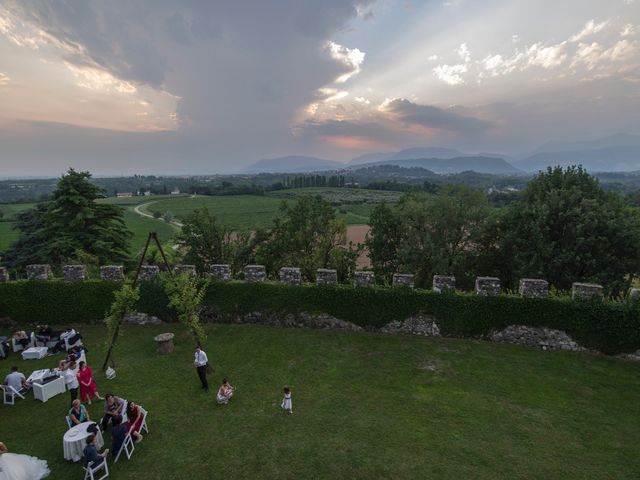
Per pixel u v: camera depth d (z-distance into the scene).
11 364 16.36
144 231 81.00
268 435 11.33
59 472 9.99
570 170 26.73
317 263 26.75
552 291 19.64
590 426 11.59
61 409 12.99
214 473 9.85
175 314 20.78
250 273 20.94
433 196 32.41
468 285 27.80
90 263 27.28
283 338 18.59
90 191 30.88
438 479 9.50
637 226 23.16
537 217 24.69
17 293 20.95
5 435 11.59
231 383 14.41
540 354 16.55
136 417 11.12
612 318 16.20
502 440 10.95
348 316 19.48
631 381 14.30
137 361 16.44
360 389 13.86
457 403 12.88
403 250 28.41
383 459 10.23
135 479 9.70
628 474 9.66
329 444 10.87
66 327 20.69
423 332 18.72
